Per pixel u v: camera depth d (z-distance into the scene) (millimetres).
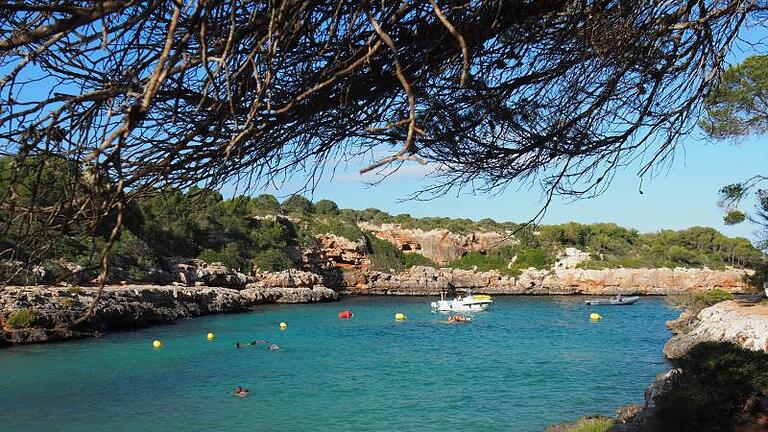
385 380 23391
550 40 2859
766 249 28141
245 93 2080
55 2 1806
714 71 3580
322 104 2281
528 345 33781
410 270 86875
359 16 2100
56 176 1947
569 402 19891
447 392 21344
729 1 3307
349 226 87938
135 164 2062
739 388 12211
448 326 44250
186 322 45156
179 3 1514
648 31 3260
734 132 13164
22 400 19453
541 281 86000
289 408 18953
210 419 17531
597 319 49719
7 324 31312
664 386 14922
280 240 77188
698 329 31547
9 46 1620
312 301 68875
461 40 1456
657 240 97312
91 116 1828
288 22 1812
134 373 24266
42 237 1942
